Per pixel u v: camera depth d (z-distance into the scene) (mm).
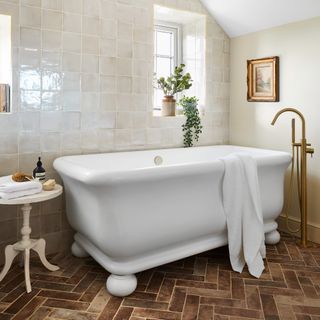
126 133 3205
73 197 2455
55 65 2773
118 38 3084
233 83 3885
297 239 3146
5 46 2631
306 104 3131
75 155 2908
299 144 2959
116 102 3121
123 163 3037
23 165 2684
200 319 1910
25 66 2635
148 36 3268
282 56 3316
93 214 2182
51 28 2734
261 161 2695
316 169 3080
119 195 2039
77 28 2859
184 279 2377
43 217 2789
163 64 3969
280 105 3369
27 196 2158
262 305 2047
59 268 2539
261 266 2498
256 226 2566
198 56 3816
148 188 2139
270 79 3424
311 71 3068
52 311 1984
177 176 2225
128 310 1999
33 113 2701
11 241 2656
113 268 2160
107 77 3051
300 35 3141
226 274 2453
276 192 2881
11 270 2518
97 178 1971
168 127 3484
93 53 2957
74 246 2744
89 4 2908
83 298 2125
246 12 3428
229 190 2504
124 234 2092
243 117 3787
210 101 3791
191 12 3580
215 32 3783
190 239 2447
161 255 2320
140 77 3248
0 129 2564
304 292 2197
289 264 2611
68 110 2867
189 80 3625
